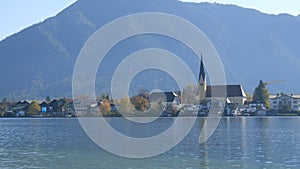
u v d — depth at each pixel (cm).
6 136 12538
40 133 13650
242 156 7350
